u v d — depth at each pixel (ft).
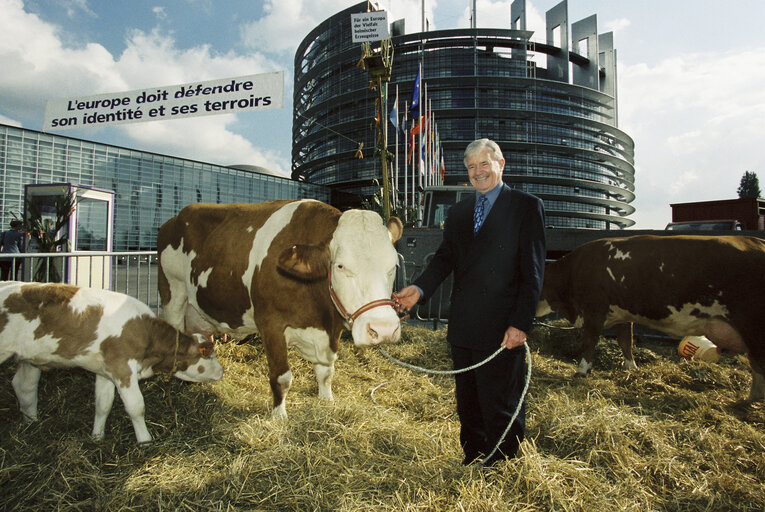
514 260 7.30
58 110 16.48
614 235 23.38
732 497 7.78
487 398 7.36
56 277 24.12
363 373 14.73
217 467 7.77
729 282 12.82
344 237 8.16
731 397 13.57
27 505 6.93
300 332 10.20
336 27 228.02
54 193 26.55
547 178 232.32
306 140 248.52
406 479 7.33
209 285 11.80
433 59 224.12
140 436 8.95
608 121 281.54
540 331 20.57
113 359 9.04
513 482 7.07
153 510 6.73
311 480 7.23
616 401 13.07
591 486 7.35
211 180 111.96
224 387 12.05
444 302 24.21
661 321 14.43
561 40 267.39
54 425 9.51
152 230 98.89
